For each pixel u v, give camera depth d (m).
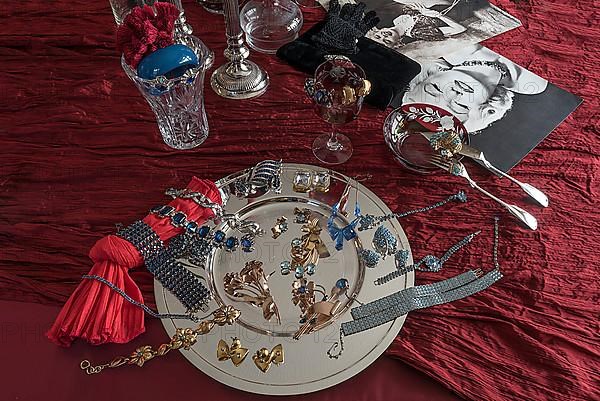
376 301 0.73
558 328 0.72
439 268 0.77
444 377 0.68
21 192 0.84
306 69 0.95
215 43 0.98
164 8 0.77
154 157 0.87
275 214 0.81
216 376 0.68
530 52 0.97
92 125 0.90
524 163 0.86
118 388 0.68
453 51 0.96
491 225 0.80
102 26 1.01
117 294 0.73
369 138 0.88
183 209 0.79
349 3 1.01
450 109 0.90
